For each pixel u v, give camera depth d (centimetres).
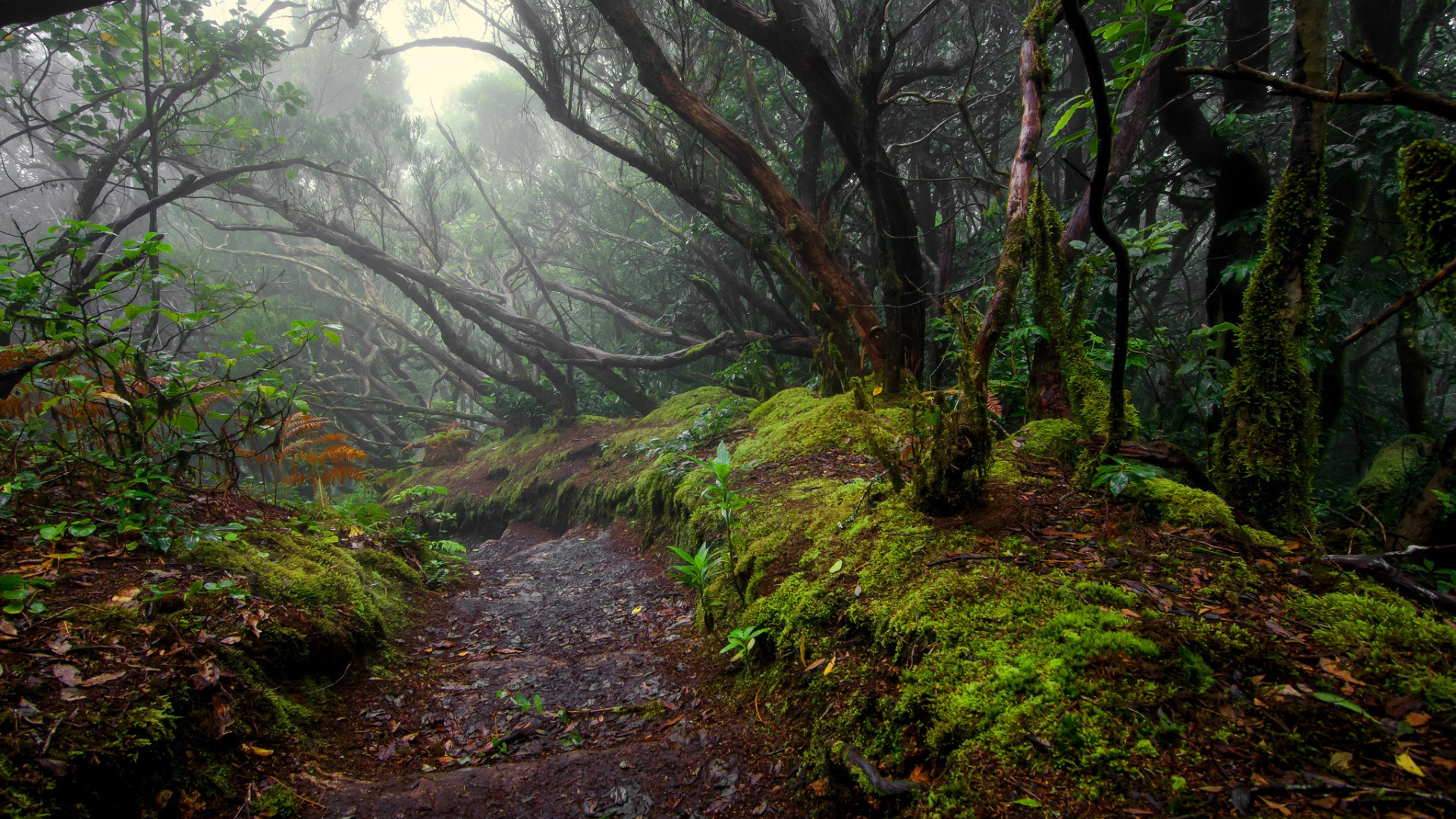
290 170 1098
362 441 1435
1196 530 250
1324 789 129
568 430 1099
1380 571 211
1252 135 527
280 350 1401
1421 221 203
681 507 493
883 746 189
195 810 188
